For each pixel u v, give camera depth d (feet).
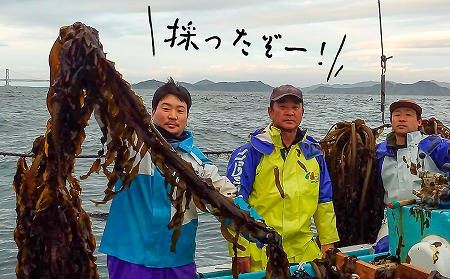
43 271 5.43
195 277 6.64
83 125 4.59
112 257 6.33
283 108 7.73
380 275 6.37
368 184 9.50
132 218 6.25
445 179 6.85
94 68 4.51
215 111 106.63
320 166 8.18
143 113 4.72
